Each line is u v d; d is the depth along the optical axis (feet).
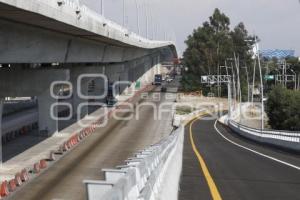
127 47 530.27
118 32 363.76
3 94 309.83
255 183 113.70
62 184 188.14
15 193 172.65
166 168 82.58
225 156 208.13
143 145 321.73
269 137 320.09
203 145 312.71
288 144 262.26
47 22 215.51
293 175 131.85
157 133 395.75
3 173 212.64
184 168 148.25
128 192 34.96
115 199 27.96
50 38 263.70
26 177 196.24
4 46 209.56
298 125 531.09
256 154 225.76
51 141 312.09
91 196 34.50
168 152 98.68
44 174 210.18
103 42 381.81
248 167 153.79
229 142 358.02
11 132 326.03
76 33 278.67
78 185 185.98
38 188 181.06
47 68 345.72
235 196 93.56
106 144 318.04
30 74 315.17
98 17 292.61
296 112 536.42
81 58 343.46
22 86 312.29
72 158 256.73
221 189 102.47
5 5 163.94
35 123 386.32
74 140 312.29
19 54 225.56
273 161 181.16
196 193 96.12
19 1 169.07
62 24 225.76
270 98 565.12
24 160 245.45
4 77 307.58
